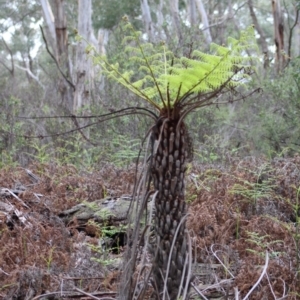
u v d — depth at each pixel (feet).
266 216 11.84
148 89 8.21
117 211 13.20
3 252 10.78
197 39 31.76
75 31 8.43
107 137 23.09
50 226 13.05
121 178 16.46
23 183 16.57
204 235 12.00
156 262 7.95
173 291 7.91
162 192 7.84
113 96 25.34
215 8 90.02
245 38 7.69
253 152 24.21
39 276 9.72
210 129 24.29
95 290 9.92
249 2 63.31
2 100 27.25
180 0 71.77
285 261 10.27
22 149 23.18
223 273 10.51
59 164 19.62
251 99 26.43
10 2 82.89
